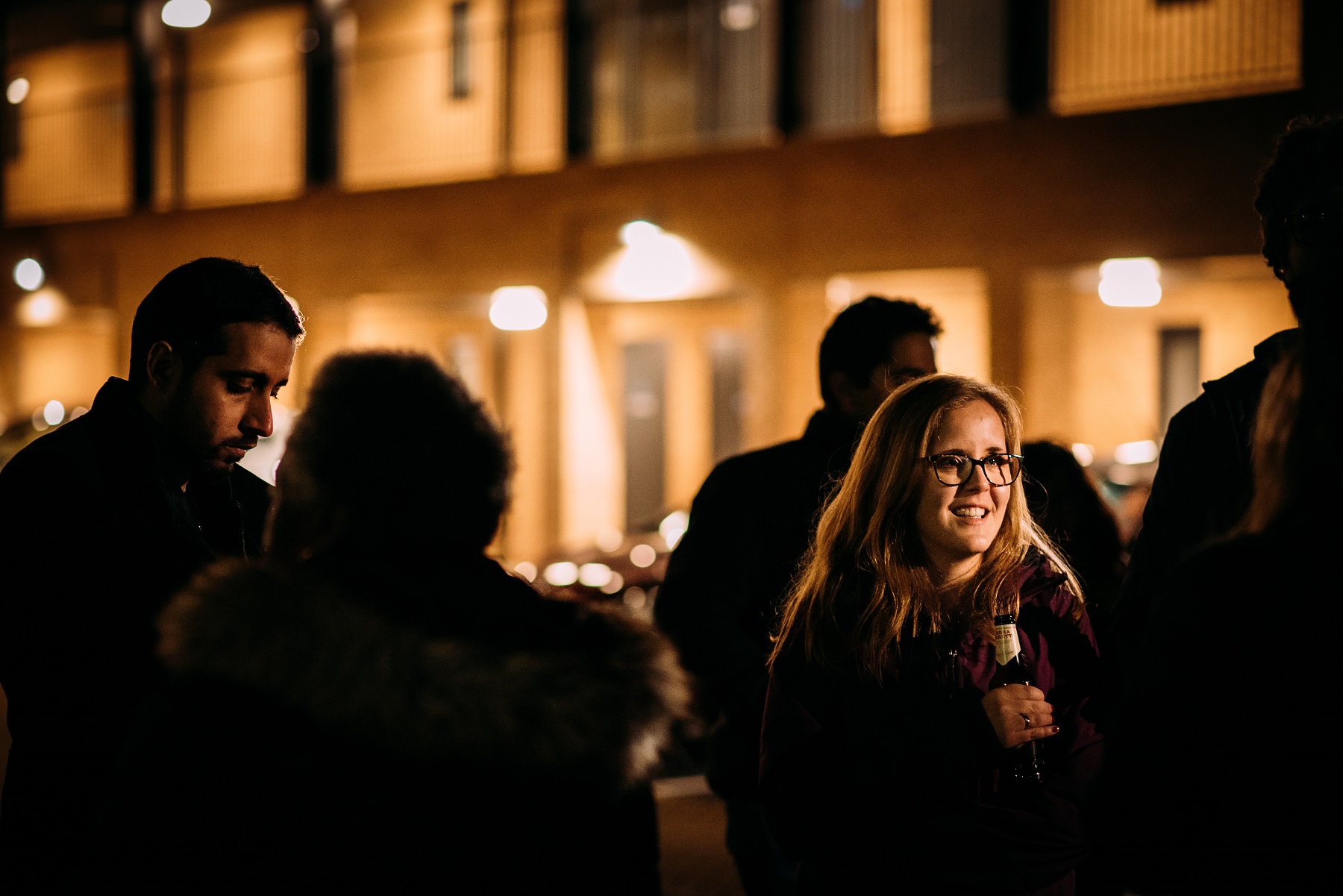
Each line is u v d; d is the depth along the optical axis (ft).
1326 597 4.33
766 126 40.88
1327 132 5.75
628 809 4.93
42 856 6.14
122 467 6.73
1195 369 33.35
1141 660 4.74
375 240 45.27
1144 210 32.48
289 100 49.75
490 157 45.70
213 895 4.32
